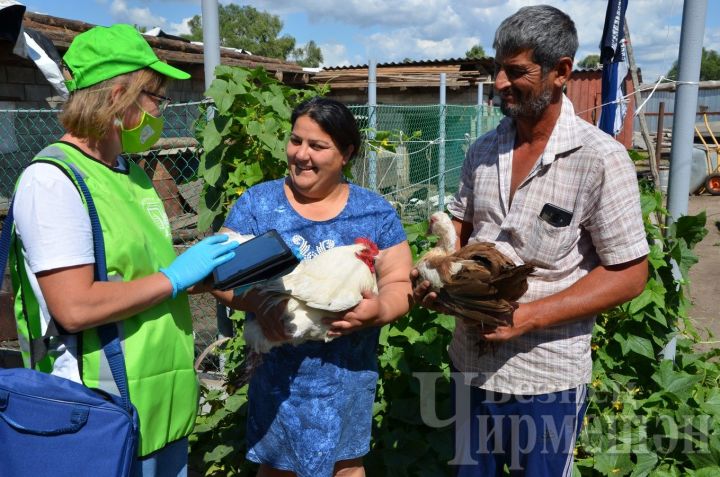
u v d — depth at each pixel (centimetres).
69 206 173
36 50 699
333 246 236
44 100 838
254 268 185
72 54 183
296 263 194
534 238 231
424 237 353
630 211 219
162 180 552
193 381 212
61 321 171
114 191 191
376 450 309
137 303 178
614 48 549
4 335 393
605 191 218
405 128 1081
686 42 367
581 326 239
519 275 203
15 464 175
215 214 356
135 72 185
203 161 352
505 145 245
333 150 227
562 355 236
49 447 173
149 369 191
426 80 1312
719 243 1028
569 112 229
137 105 190
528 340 238
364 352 240
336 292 209
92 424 173
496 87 227
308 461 230
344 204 241
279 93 360
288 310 214
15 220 175
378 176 612
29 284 184
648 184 463
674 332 360
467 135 1027
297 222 236
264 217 238
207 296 601
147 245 197
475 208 258
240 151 355
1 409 175
